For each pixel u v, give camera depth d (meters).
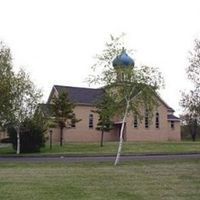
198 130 72.88
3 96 37.97
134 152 38.38
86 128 61.97
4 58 39.78
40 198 12.84
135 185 15.82
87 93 63.59
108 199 12.70
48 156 35.75
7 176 18.95
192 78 33.22
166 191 14.30
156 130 64.06
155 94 27.88
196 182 16.72
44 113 46.00
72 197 13.02
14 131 43.53
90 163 26.47
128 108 27.33
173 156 33.28
